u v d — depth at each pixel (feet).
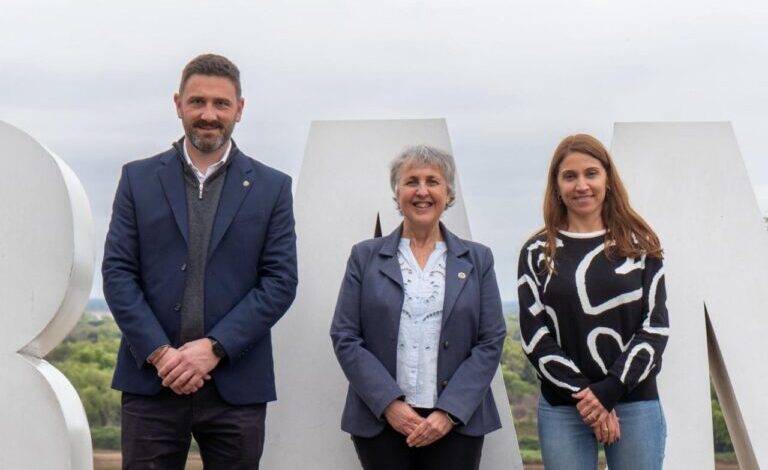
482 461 15.20
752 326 15.72
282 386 15.53
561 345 13.50
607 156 13.73
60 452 12.41
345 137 16.20
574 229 13.79
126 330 12.93
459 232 15.69
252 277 13.39
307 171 16.12
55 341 13.00
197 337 13.12
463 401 12.82
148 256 13.25
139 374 13.05
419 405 12.97
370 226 15.97
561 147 13.80
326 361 15.58
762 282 15.81
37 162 12.54
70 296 12.63
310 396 15.51
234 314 13.05
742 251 15.87
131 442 13.10
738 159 16.08
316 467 15.39
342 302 13.52
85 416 13.05
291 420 15.46
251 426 13.24
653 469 13.32
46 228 12.53
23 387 12.44
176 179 13.38
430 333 13.11
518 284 13.84
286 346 15.61
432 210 13.38
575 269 13.44
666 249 15.87
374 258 13.56
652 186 16.01
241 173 13.55
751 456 15.61
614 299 13.30
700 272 15.83
